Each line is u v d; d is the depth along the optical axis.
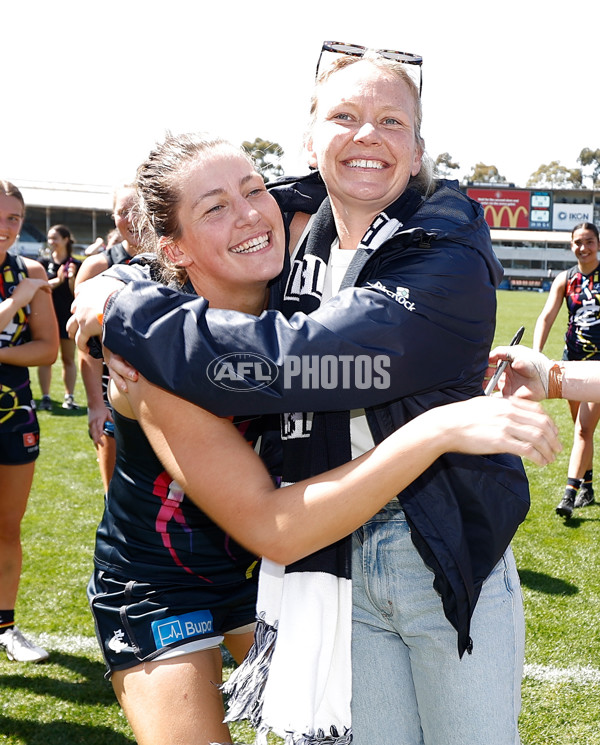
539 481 6.44
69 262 9.12
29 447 3.32
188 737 1.69
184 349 1.48
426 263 1.54
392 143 1.71
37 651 3.38
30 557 4.62
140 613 1.83
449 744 1.75
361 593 1.85
